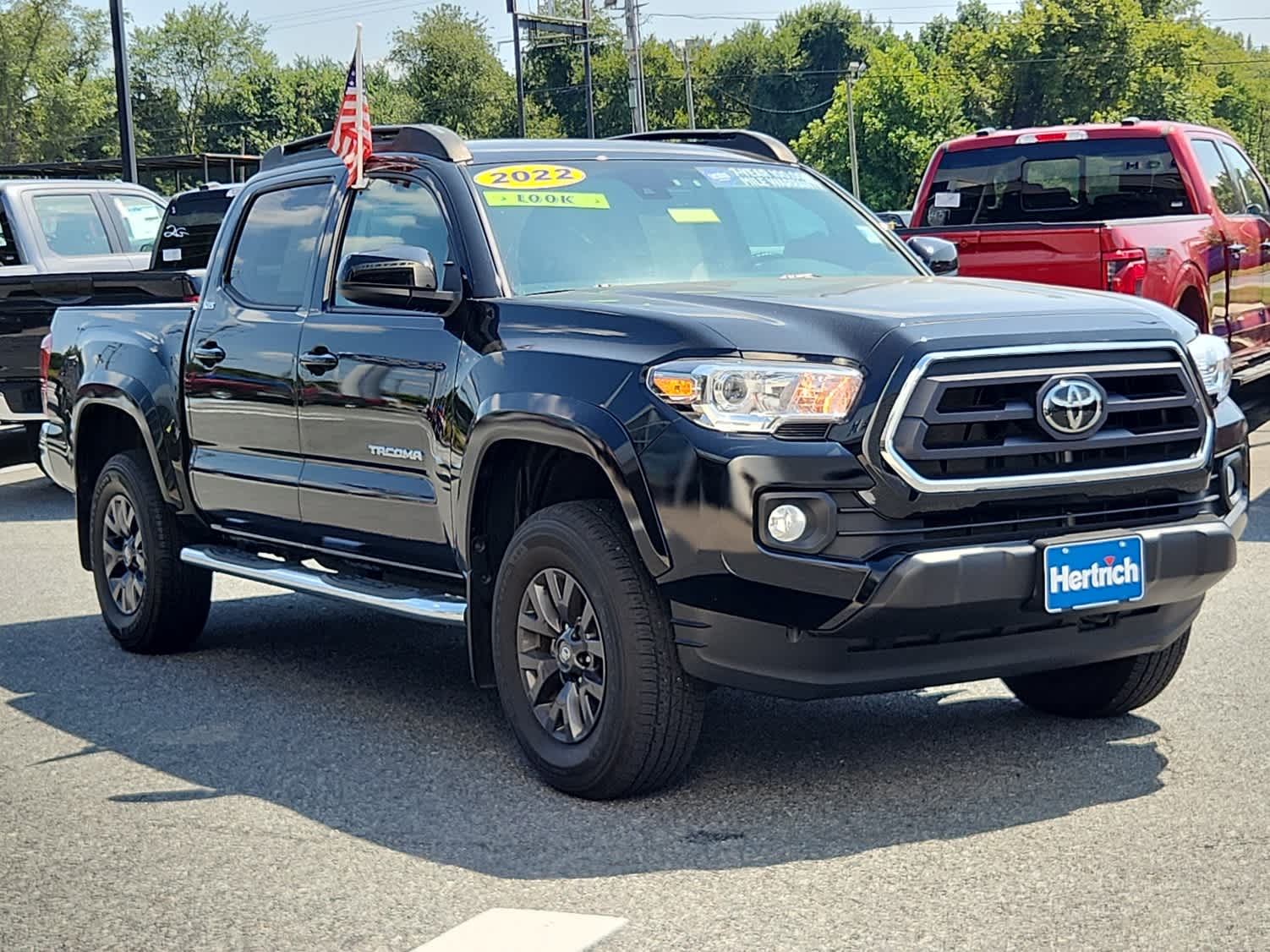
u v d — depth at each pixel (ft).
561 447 16.52
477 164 19.65
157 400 23.36
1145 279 32.96
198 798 17.24
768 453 14.93
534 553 16.87
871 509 14.94
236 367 21.76
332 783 17.62
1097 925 12.85
